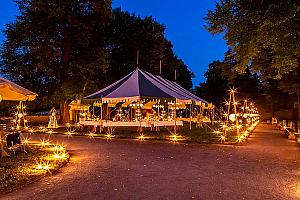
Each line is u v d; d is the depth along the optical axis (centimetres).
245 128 2598
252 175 775
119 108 2525
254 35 991
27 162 952
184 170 838
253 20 935
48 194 604
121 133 2064
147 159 1027
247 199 566
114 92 1941
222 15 1141
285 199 566
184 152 1204
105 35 3456
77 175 779
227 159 1031
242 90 5341
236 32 1105
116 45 3609
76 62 2925
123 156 1096
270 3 863
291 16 813
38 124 3456
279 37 901
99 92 2059
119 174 787
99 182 701
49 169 838
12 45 2983
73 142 1577
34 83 3025
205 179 729
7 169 838
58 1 2792
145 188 645
